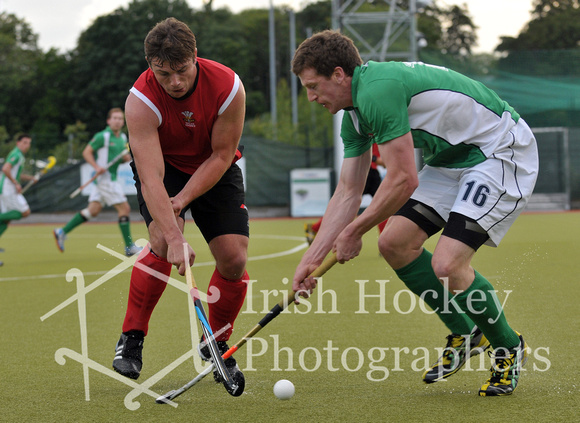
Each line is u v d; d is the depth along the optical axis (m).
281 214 70.31
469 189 12.24
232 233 13.27
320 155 70.81
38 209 69.06
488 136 12.40
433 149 12.56
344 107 12.20
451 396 12.07
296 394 12.35
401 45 60.81
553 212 65.75
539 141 71.00
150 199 12.16
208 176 12.59
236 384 10.79
